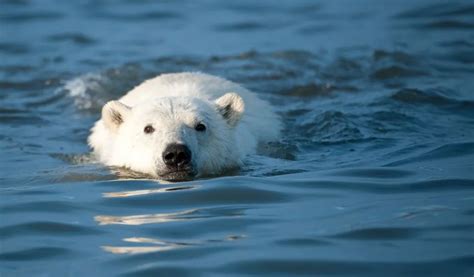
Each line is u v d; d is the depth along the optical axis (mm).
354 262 10695
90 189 14477
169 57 25734
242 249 11258
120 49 27453
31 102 22297
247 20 31188
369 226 11945
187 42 28125
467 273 10227
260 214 12758
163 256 11125
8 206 13633
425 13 30109
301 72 23875
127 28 30469
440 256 10742
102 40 28750
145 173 15234
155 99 15922
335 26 29609
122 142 15836
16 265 11078
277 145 17734
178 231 12078
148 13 32656
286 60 25031
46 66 25609
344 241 11430
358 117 19266
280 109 20641
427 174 14688
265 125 18328
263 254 11062
